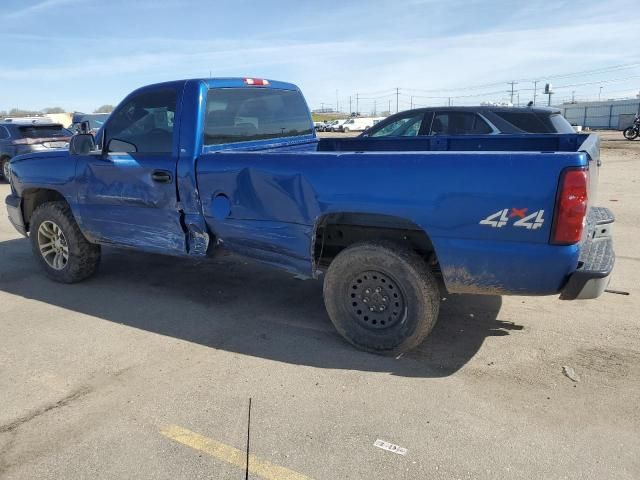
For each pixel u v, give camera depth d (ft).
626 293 16.22
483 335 13.69
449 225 10.99
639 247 21.58
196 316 15.42
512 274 10.83
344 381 11.57
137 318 15.35
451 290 11.71
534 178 10.11
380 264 12.09
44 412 10.63
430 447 9.29
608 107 192.54
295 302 16.42
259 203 13.12
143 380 11.78
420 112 26.61
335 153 12.09
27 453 9.39
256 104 16.46
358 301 12.78
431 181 10.95
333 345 13.37
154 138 14.94
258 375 11.90
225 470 8.84
